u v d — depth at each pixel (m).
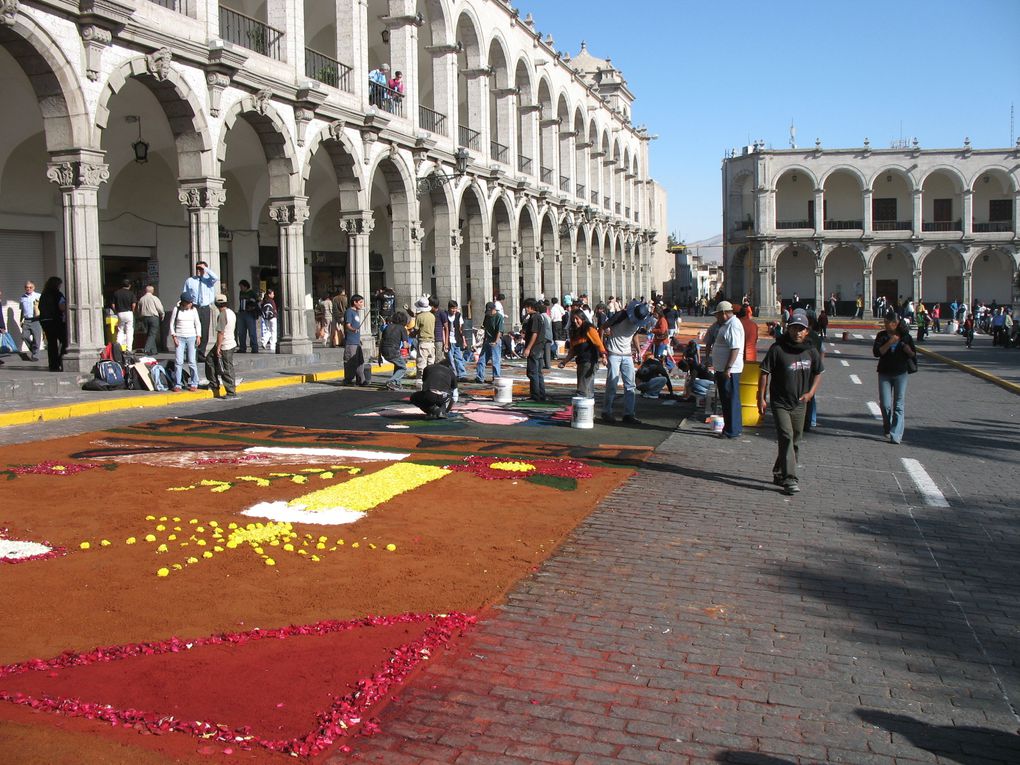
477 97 33.53
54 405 13.96
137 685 4.63
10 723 4.14
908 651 5.39
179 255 26.52
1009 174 64.06
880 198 66.12
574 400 13.63
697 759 4.12
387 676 4.80
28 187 21.55
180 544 7.10
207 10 19.05
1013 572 6.96
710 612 5.95
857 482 10.15
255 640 5.26
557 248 42.62
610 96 56.53
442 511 8.35
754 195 65.88
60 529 7.48
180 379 16.53
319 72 23.61
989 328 53.22
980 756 4.20
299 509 8.27
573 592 6.28
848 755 4.19
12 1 14.11
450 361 20.20
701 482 9.95
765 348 36.94
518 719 4.45
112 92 16.39
